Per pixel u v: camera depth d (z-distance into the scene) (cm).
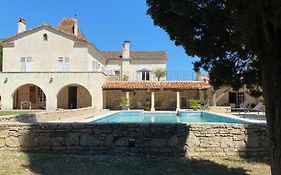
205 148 1080
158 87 3875
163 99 4234
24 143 1106
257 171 909
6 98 3716
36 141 1103
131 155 1076
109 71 5150
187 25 759
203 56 810
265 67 618
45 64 3984
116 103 4197
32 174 837
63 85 3697
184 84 3972
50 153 1091
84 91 4041
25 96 4125
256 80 824
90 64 4125
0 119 1477
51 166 918
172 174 860
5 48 4009
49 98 3694
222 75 841
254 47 653
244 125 1085
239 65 828
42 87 3709
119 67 5141
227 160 1029
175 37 800
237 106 4003
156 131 1083
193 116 3158
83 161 984
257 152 1080
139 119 2820
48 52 3984
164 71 4791
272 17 536
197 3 705
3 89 3719
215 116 2806
